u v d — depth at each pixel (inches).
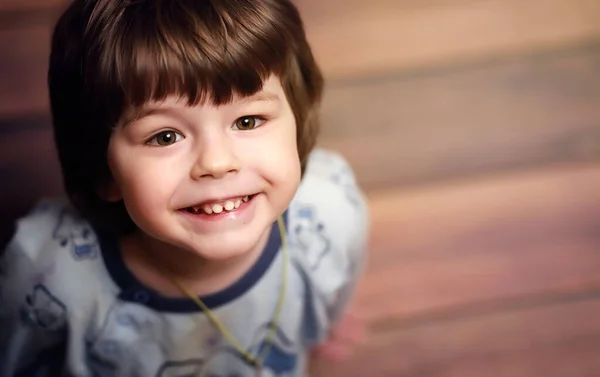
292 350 31.8
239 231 24.6
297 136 26.7
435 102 41.3
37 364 30.7
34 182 37.8
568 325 38.4
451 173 40.3
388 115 40.8
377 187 39.8
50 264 27.8
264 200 24.9
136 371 30.1
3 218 37.1
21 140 38.3
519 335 38.1
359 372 37.3
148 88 22.8
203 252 24.7
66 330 28.7
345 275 31.3
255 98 23.6
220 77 22.9
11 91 38.9
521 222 39.9
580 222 40.1
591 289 39.0
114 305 28.3
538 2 43.5
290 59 25.2
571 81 42.3
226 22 23.5
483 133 41.1
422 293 38.6
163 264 27.4
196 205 24.2
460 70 41.9
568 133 41.4
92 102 24.1
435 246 39.2
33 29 39.9
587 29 43.2
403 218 39.4
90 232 28.0
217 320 28.9
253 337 30.0
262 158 24.1
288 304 29.9
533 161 40.9
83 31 24.2
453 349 37.8
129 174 24.1
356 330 37.6
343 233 30.2
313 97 27.6
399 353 37.6
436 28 42.6
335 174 31.1
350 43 41.8
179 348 29.5
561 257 39.4
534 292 38.8
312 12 42.2
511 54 42.4
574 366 37.8
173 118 23.3
